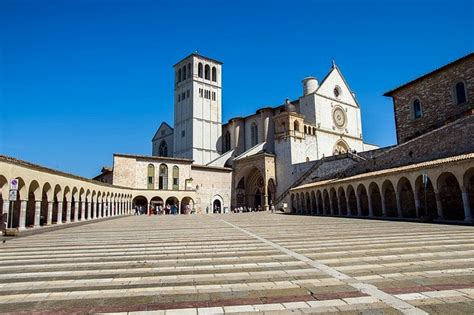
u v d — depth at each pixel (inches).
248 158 2896.2
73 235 773.3
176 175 2723.9
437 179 1002.7
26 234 810.2
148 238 683.4
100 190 1800.0
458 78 1528.1
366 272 330.0
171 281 312.8
